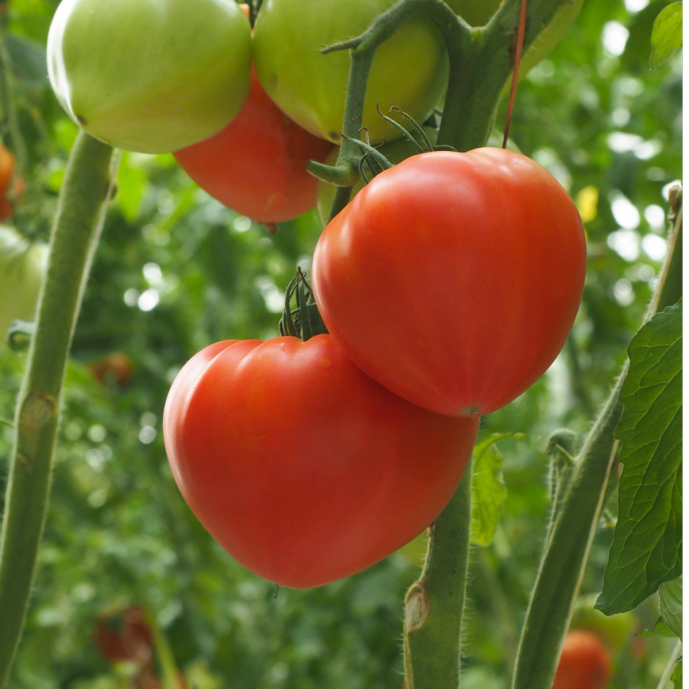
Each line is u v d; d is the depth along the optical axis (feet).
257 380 1.62
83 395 4.92
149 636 5.73
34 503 1.97
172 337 6.44
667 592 1.69
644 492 1.60
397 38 1.73
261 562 1.65
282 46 1.76
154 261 6.64
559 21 1.97
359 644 6.89
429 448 1.62
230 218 4.92
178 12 1.74
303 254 5.23
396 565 5.35
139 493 6.52
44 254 2.65
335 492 1.60
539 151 5.27
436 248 1.51
